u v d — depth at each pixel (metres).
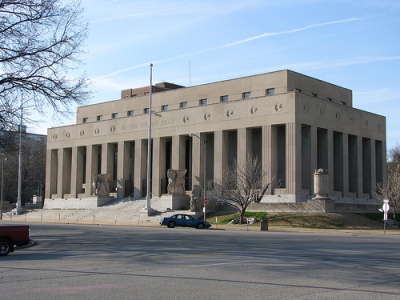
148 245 25.77
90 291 11.45
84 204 82.00
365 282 13.18
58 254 21.09
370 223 56.81
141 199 77.06
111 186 85.06
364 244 27.23
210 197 64.88
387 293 11.61
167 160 81.31
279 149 68.62
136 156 79.88
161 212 65.50
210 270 15.27
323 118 67.62
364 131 75.50
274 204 59.25
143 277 13.73
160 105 82.62
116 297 10.73
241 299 10.64
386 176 79.50
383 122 79.88
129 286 12.19
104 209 76.62
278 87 69.81
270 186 64.06
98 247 24.81
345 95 79.94
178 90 80.75
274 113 64.94
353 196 72.38
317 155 68.81
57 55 28.17
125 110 87.69
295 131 62.84
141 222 61.91
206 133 73.38
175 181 68.31
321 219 53.16
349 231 46.91
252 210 60.97
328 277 13.99
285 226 52.53
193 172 72.38
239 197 56.72
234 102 69.12
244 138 67.50
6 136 30.03
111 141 83.69
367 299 10.84
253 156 69.94
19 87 27.83
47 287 12.00
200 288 11.98
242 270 15.30
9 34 26.91
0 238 20.48
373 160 76.94
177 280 13.20
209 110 71.62
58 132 91.94
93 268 15.73
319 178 57.34
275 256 19.77
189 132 73.50
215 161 70.06
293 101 63.28
